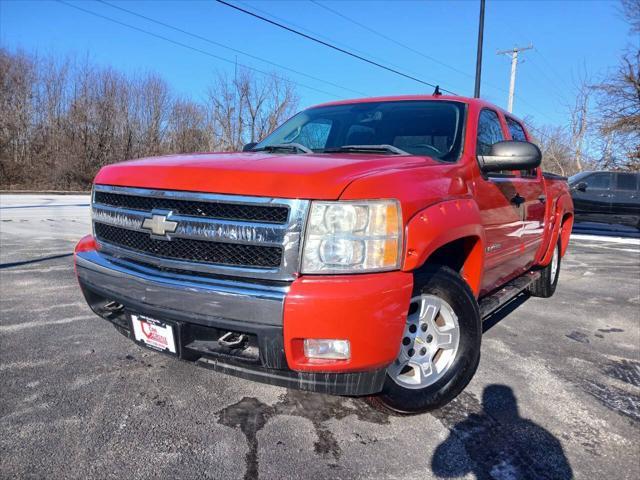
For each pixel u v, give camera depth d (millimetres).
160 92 35156
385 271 2168
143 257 2482
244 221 2176
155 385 2973
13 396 2793
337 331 2049
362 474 2191
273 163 2377
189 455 2285
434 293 2607
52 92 31750
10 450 2281
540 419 2727
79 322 4082
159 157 2953
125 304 2508
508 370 3400
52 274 5770
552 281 5594
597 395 3055
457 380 2699
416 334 2598
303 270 2113
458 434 2543
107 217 2752
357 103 3945
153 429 2490
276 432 2504
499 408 2838
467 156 3070
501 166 3043
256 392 2922
